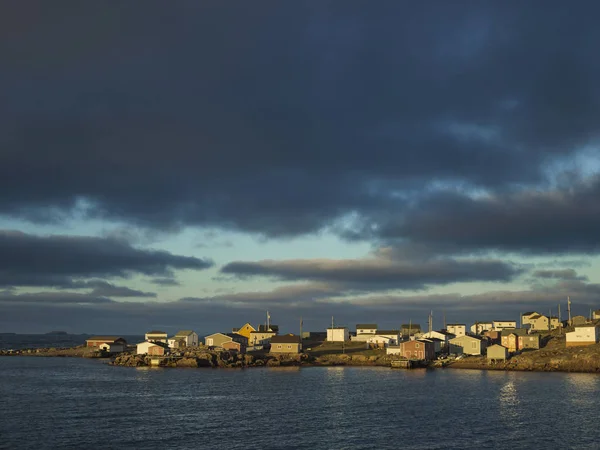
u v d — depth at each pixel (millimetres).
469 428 81188
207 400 106812
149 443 72625
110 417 89312
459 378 144250
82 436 76250
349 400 106375
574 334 182250
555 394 111875
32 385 131125
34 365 197750
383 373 161125
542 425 82812
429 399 107000
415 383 133125
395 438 75500
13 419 87500
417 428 81312
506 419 87188
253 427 81938
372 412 93500
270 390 121188
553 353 175250
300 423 84750
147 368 181000
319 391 119250
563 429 80250
